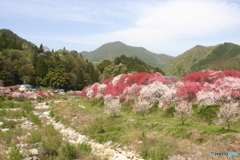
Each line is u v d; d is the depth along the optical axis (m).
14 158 9.32
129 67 100.62
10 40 112.19
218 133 11.58
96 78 97.25
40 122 21.28
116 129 16.30
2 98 41.41
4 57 74.38
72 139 14.98
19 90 59.03
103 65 113.75
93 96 36.94
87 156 10.61
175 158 9.20
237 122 13.67
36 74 82.44
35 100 48.19
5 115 23.69
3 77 66.62
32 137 12.90
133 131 14.62
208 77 22.41
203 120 16.19
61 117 24.20
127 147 12.02
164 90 22.97
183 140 11.84
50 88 79.88
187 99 19.78
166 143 11.46
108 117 20.53
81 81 89.38
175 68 178.75
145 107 18.89
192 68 158.00
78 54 158.75
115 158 10.67
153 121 16.84
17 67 79.00
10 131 15.15
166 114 19.92
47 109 34.41
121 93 29.41
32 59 95.69
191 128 13.10
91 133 16.48
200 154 9.37
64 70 87.75
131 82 30.73
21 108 32.59
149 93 23.67
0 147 11.12
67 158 9.92
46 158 9.91
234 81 18.86
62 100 51.00
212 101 17.31
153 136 13.09
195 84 20.58
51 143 11.60
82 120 21.27
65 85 88.00
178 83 23.28
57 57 101.44
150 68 117.75
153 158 9.91
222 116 13.12
